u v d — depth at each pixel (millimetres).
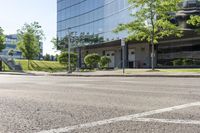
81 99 8570
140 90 11180
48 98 8844
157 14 31094
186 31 38031
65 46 62562
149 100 8188
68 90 11516
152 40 31188
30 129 4852
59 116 5922
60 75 29531
